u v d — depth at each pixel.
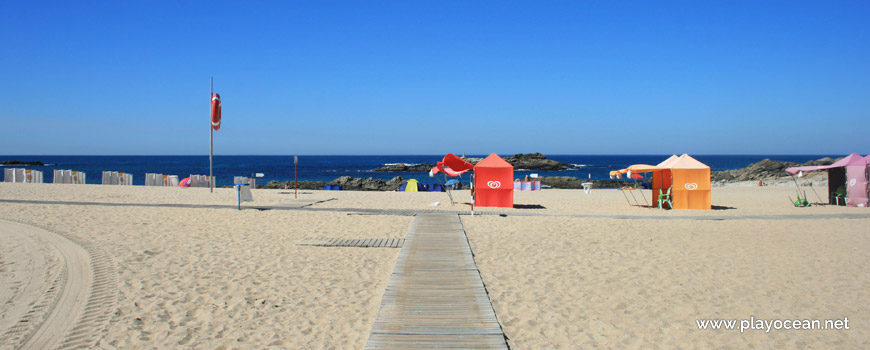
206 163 126.50
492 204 17.52
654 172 19.02
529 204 19.59
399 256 8.70
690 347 4.98
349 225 12.60
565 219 14.01
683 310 6.06
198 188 26.38
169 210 14.90
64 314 5.71
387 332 5.11
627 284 7.14
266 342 5.01
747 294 6.68
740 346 5.01
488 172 17.53
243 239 10.40
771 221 13.74
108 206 15.70
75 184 27.45
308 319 5.67
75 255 8.57
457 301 6.11
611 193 27.41
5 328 5.29
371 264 8.32
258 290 6.75
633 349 4.92
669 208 17.38
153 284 6.93
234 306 6.07
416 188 29.14
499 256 9.01
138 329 5.30
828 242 10.41
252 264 8.20
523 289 6.87
